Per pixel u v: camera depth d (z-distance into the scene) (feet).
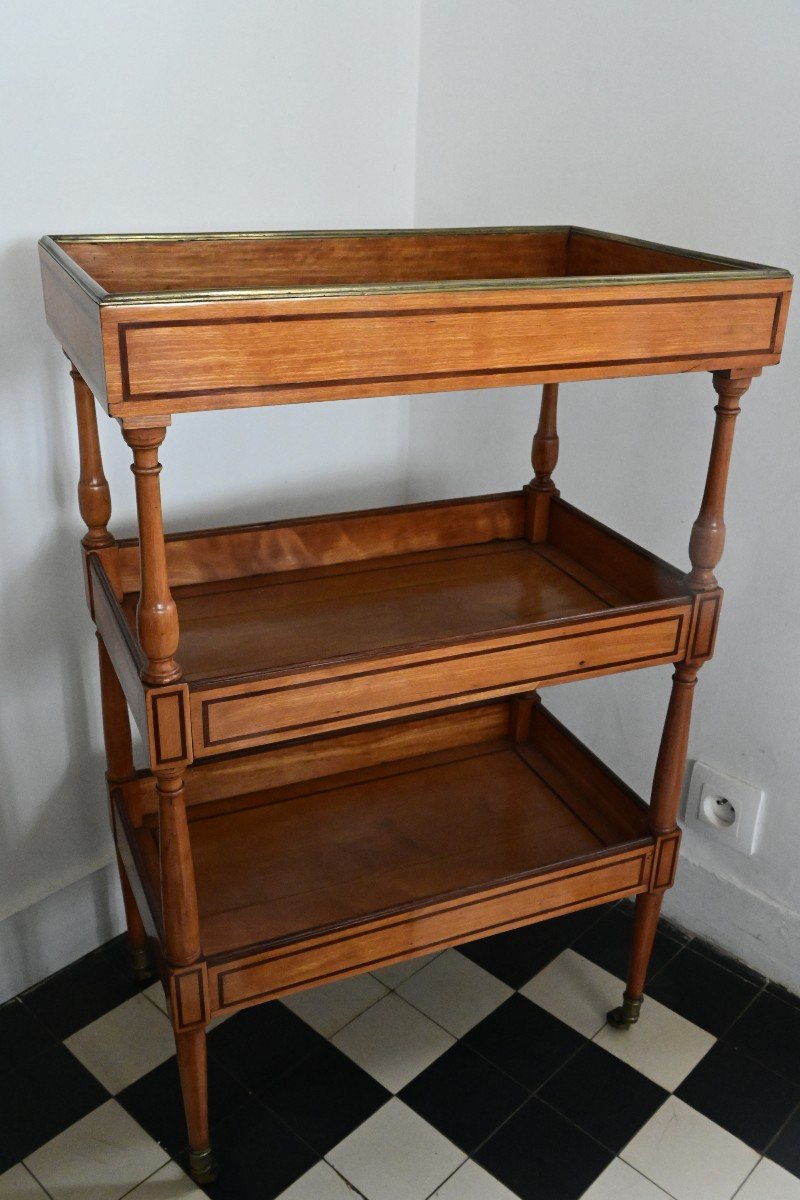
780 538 5.07
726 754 5.63
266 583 4.95
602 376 3.74
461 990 5.59
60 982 5.61
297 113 5.32
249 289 3.13
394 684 4.02
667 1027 5.41
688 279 3.69
